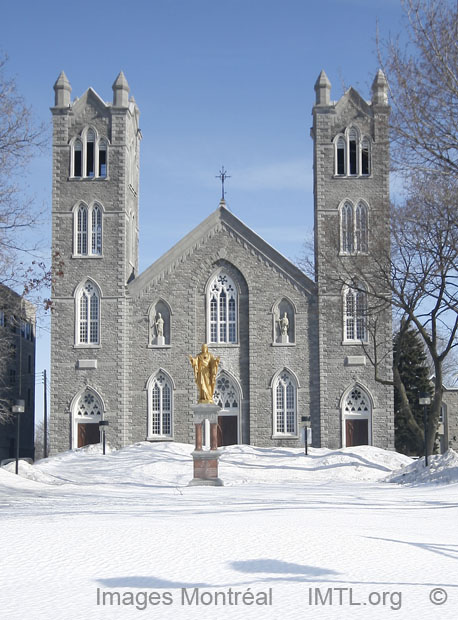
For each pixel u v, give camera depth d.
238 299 75.81
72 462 63.22
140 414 74.62
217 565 13.91
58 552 15.23
